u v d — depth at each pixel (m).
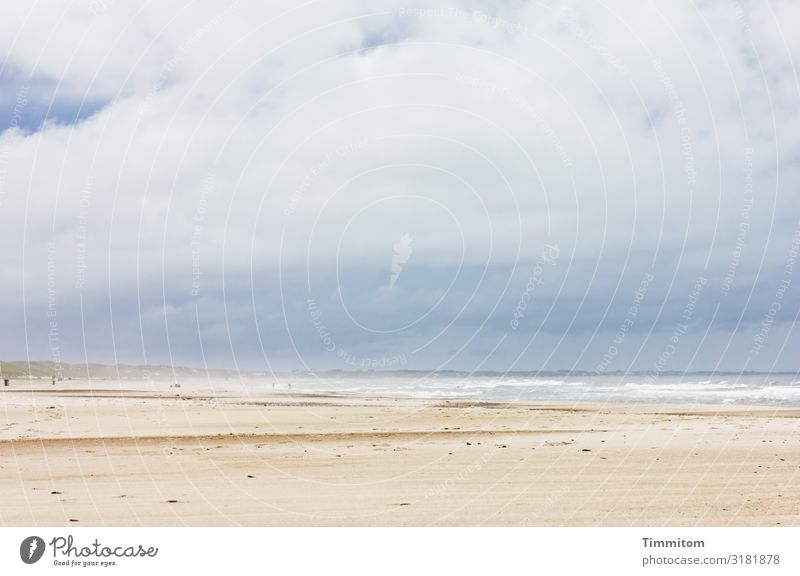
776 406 38.19
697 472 16.70
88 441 21.88
